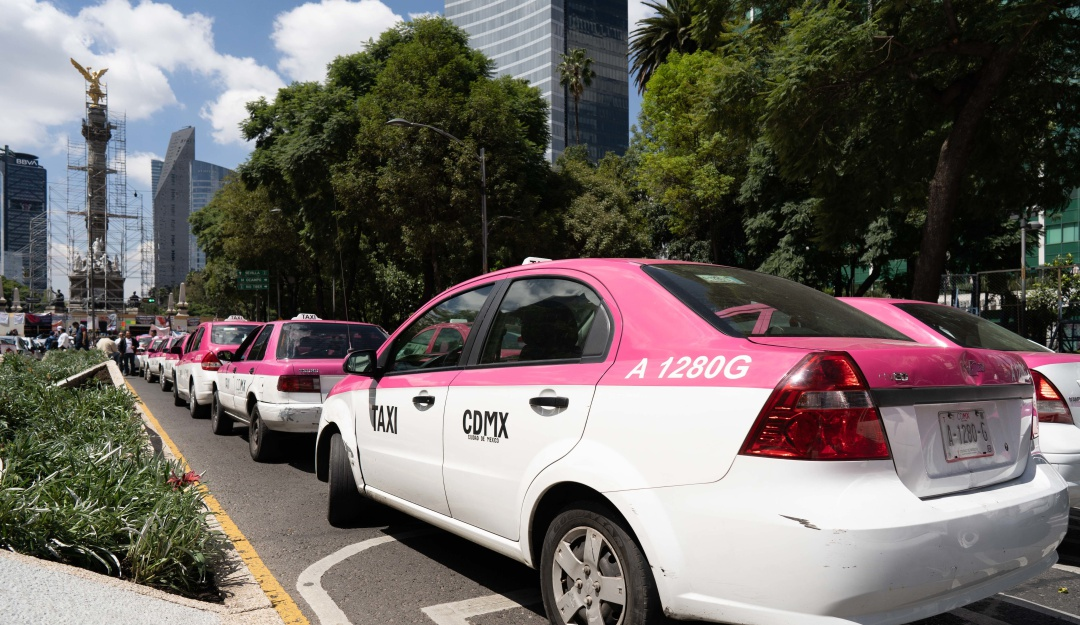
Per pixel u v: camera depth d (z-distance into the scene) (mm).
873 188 16203
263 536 5258
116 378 13023
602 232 33844
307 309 66188
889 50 12828
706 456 2586
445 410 3930
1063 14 12477
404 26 33094
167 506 4160
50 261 93188
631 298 3203
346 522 5449
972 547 2525
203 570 3881
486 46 149625
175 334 21078
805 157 15195
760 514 2424
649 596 2748
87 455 5004
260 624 3340
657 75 33750
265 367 8086
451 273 34062
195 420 12211
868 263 31219
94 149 93188
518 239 28781
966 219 28812
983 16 11852
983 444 2818
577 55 63875
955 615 3830
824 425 2391
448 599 4023
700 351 2795
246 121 37406
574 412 3104
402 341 4711
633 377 2932
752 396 2510
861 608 2338
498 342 3805
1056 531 2889
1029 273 15023
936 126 15125
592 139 140375
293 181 32281
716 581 2535
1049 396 4820
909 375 2566
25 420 7266
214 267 63031
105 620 3105
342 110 30688
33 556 3621
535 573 4473
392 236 30297
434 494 4023
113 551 3910
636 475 2789
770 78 14633
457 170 27078
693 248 38750
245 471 7750
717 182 32312
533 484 3240
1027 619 3771
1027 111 14562
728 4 15789
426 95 27641
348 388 5211
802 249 30469
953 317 6172
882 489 2400
